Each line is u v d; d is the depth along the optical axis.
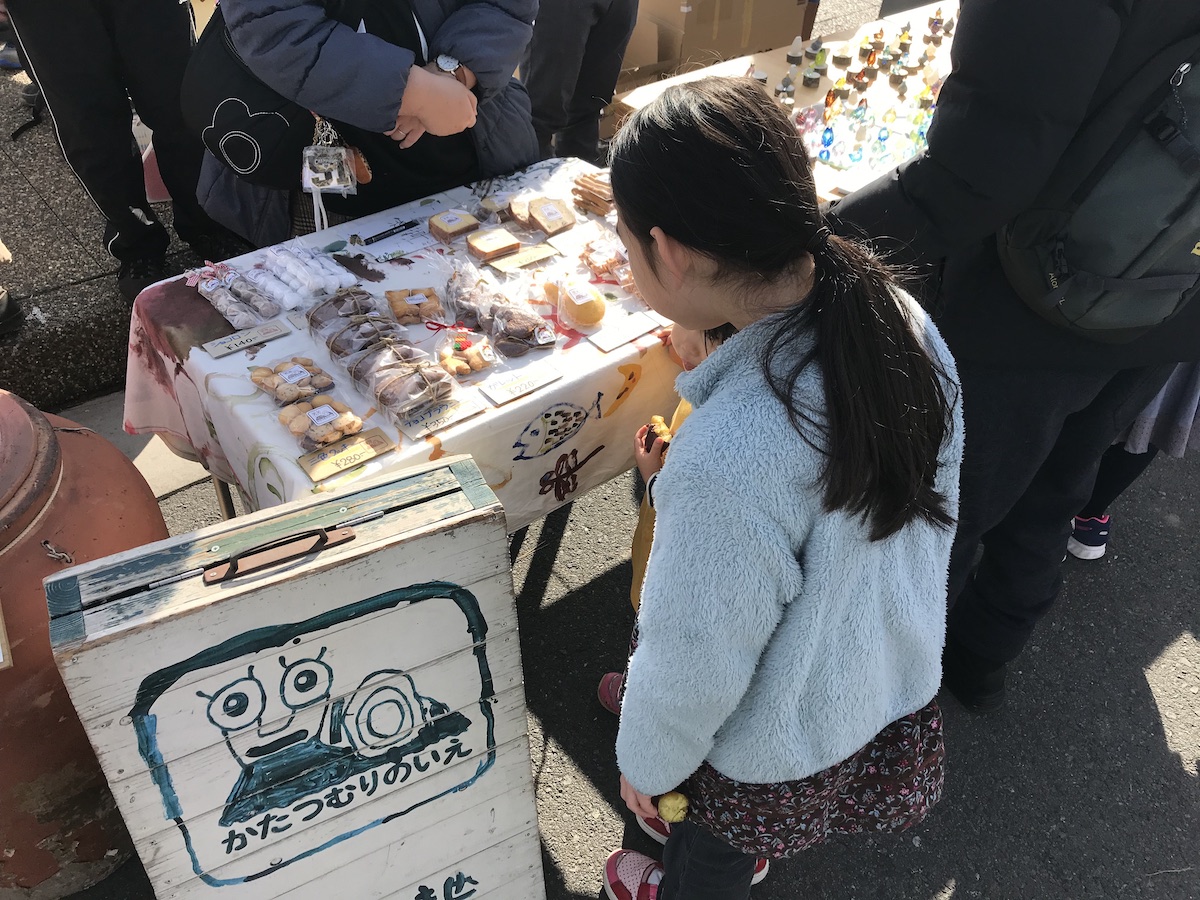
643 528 1.58
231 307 1.74
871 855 1.86
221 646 1.04
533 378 1.61
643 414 1.87
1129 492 2.82
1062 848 1.89
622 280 1.88
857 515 0.88
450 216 2.04
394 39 1.95
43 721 1.41
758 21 4.20
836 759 1.03
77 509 1.47
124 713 1.02
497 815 1.44
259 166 2.06
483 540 1.14
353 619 1.11
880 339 0.83
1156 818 1.95
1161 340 1.48
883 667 1.03
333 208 2.28
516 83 2.36
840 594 0.92
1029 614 1.97
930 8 3.90
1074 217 1.29
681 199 0.81
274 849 1.24
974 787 2.00
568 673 2.21
